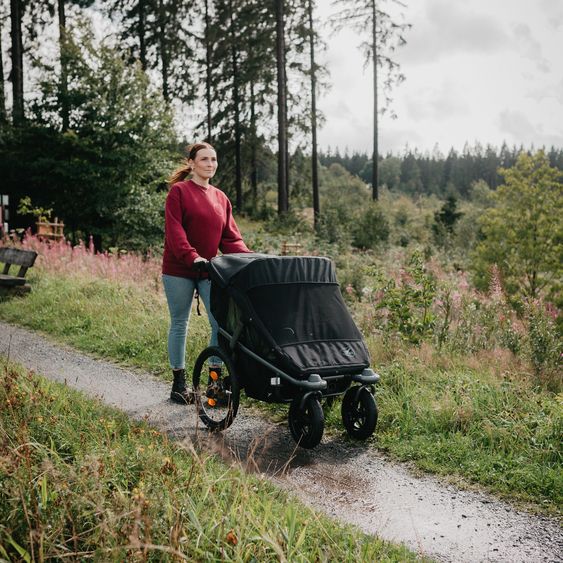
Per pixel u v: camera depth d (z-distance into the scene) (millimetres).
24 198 19125
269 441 4828
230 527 2693
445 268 15227
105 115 19031
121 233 20234
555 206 11984
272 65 30750
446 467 4332
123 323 8492
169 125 20156
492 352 6781
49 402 4473
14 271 12281
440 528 3512
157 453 3482
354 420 4938
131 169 19438
